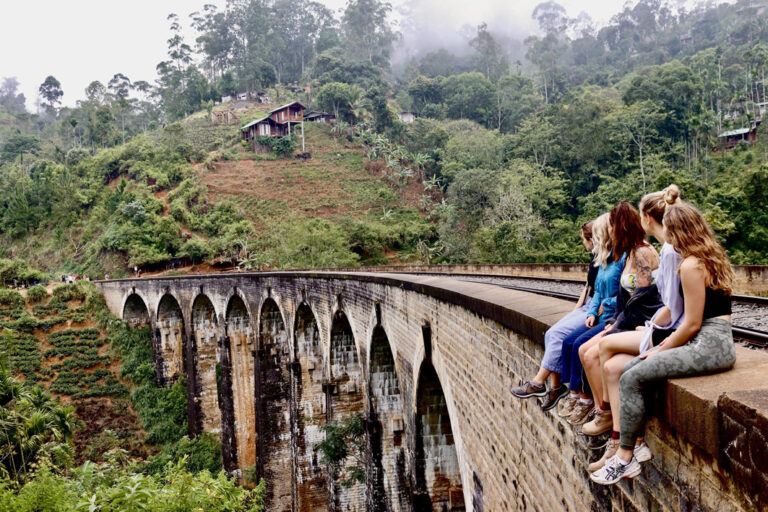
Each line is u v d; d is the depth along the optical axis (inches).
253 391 1729.8
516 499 388.2
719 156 2736.2
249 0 7381.9
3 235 4212.6
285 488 1497.3
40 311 2573.8
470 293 473.7
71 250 4033.0
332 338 1058.1
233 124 5575.8
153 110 6889.8
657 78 3415.4
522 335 357.1
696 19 7273.6
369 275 838.5
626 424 191.3
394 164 4537.4
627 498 233.8
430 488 698.2
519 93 5693.9
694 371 179.8
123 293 2522.1
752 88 3902.6
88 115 6127.0
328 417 1080.8
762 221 1464.1
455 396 529.3
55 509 769.6
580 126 3376.0
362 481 1050.7
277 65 7273.6
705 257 181.6
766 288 665.6
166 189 4335.6
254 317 1505.9
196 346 1953.7
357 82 6215.6
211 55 7244.1
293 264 3181.6
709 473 170.4
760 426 136.3
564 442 304.2
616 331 226.7
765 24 5748.0
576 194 3112.7
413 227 3919.8
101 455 1950.1
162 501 785.6
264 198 4318.4
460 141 4382.4
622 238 236.8
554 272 1001.5
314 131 5196.9
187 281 1947.6
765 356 192.1
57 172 4468.5
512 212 2728.8
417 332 644.1
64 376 2274.9
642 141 3120.1
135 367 2319.1
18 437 1214.3
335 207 4247.0
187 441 1919.3
